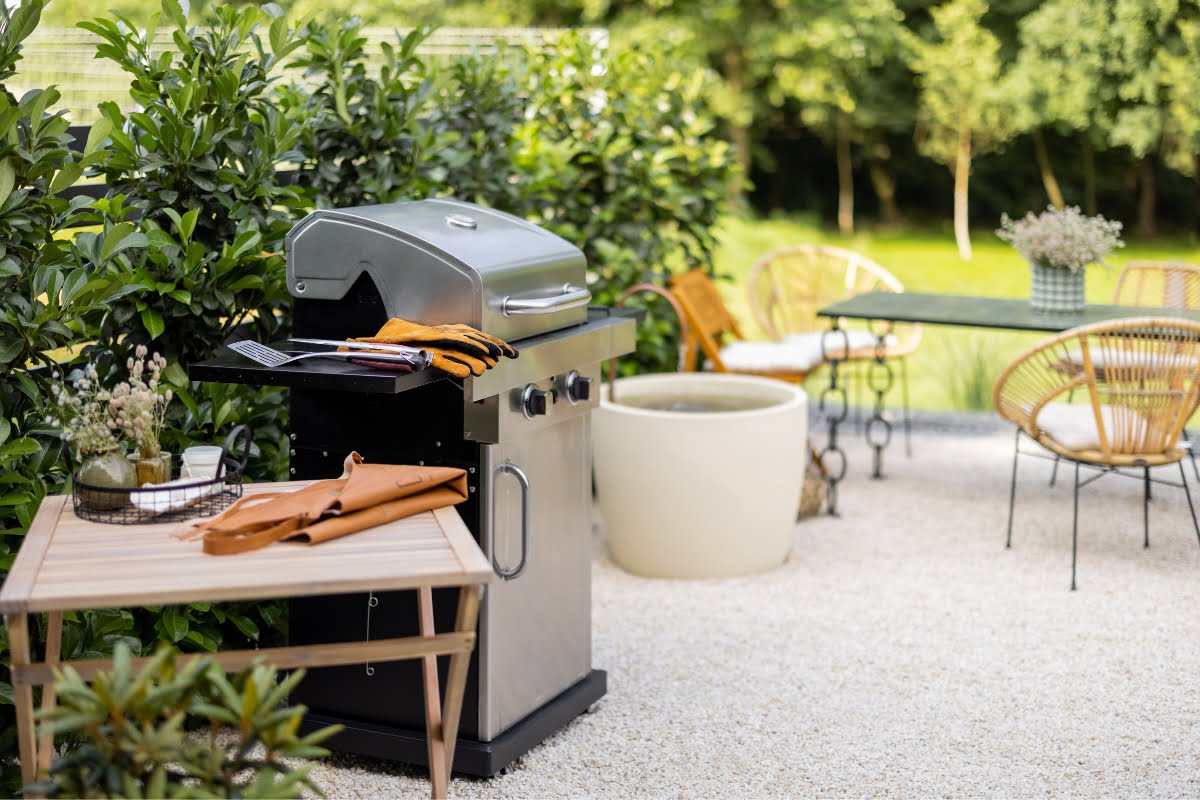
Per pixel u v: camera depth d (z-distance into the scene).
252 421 3.65
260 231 3.61
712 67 16.67
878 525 5.33
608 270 5.79
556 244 3.37
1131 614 4.29
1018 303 5.66
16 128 2.77
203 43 3.58
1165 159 14.84
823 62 15.94
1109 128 15.02
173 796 1.98
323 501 2.44
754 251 16.08
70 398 2.56
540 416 3.19
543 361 3.15
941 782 3.16
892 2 15.71
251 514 2.41
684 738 3.41
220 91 3.54
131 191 3.48
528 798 3.06
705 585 4.62
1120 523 5.31
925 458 6.43
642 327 5.77
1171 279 6.12
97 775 1.97
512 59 6.07
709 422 4.50
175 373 3.44
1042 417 4.81
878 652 4.00
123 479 2.48
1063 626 4.20
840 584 4.62
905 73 16.64
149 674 2.00
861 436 6.89
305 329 3.22
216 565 2.21
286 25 3.71
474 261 3.00
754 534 4.66
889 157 17.58
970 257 15.96
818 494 5.41
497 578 3.10
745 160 17.11
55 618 2.48
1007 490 5.83
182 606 3.34
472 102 5.05
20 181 2.84
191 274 3.35
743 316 12.23
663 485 4.57
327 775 3.17
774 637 4.13
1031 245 5.36
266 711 2.03
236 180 3.53
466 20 15.06
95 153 2.94
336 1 13.89
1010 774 3.20
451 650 2.37
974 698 3.66
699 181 6.23
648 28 15.37
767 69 16.08
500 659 3.14
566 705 3.42
